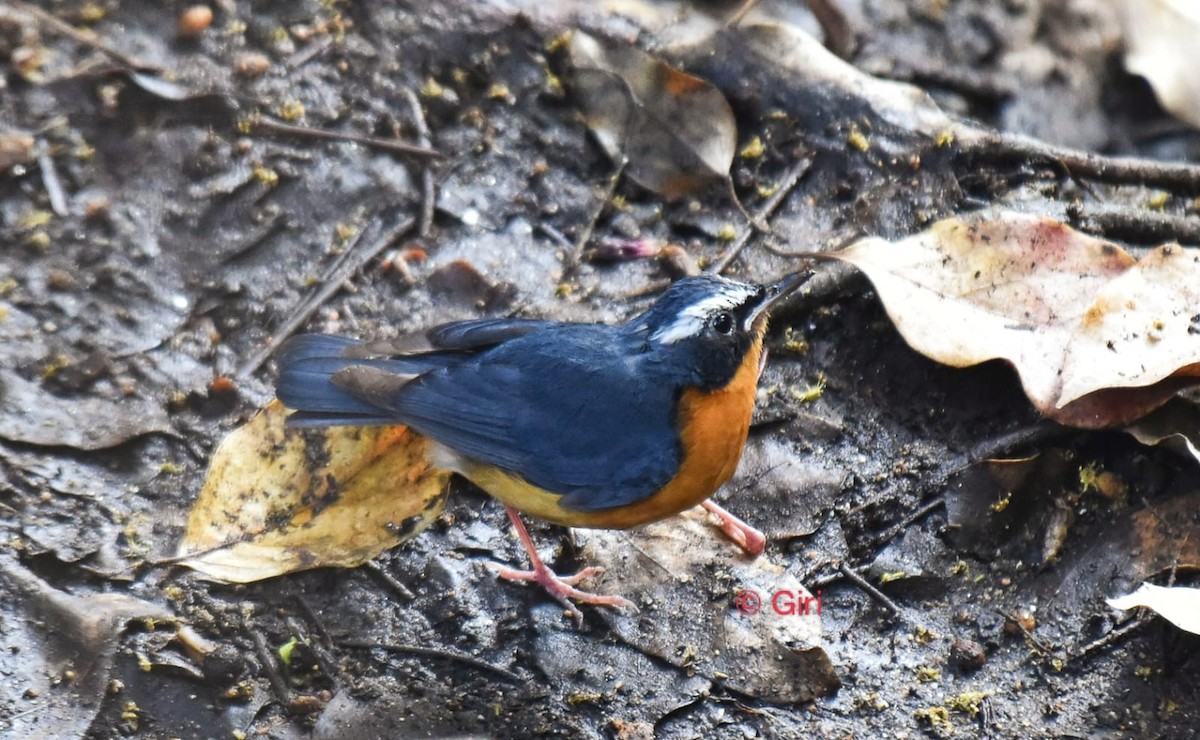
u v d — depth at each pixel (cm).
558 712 1023
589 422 1022
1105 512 1138
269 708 1013
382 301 1233
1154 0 1434
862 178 1306
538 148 1330
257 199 1256
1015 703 1048
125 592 1051
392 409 1023
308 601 1068
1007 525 1136
